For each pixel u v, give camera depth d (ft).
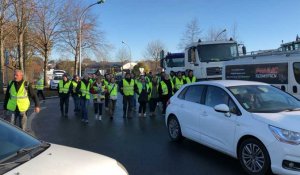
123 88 48.85
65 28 140.05
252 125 21.35
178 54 83.66
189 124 28.35
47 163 12.03
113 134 36.19
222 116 24.08
